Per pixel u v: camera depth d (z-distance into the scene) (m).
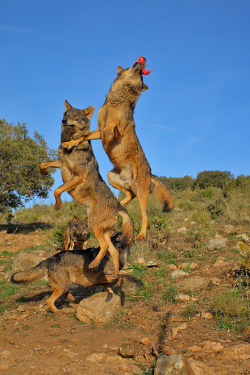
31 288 8.08
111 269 6.26
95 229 5.55
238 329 4.97
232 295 6.06
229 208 14.16
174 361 3.62
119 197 16.09
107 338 5.02
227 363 4.00
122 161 5.55
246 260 6.94
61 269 6.24
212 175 36.72
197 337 4.82
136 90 5.38
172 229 11.20
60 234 12.24
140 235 5.48
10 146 16.64
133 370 4.00
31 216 19.84
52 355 4.48
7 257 11.43
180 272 7.61
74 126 5.61
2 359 4.33
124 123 5.31
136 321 5.56
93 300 5.81
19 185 16.88
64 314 6.19
